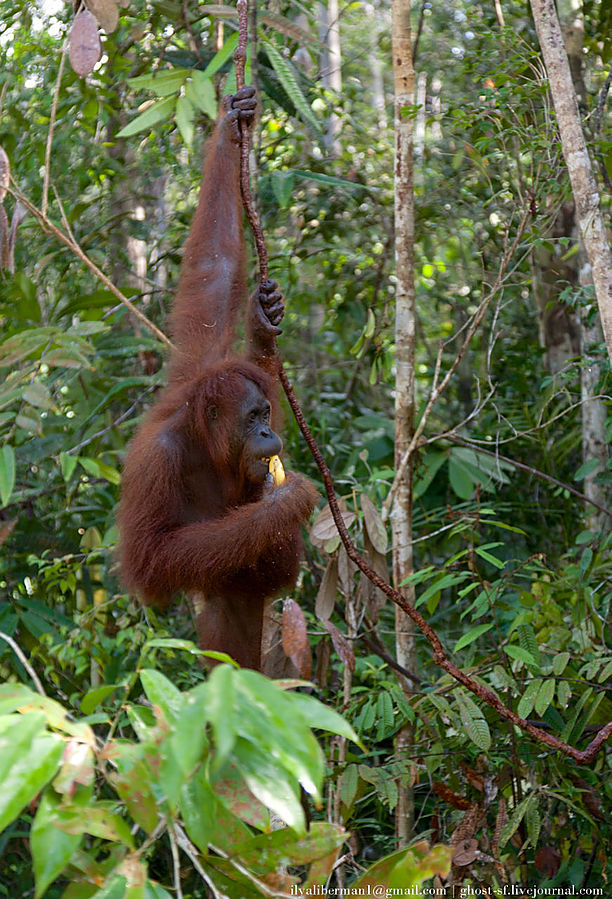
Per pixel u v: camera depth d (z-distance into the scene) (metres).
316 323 8.78
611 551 5.27
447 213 7.07
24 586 5.45
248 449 3.58
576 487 7.10
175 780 1.56
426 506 7.16
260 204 6.34
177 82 3.73
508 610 5.05
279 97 5.62
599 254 4.10
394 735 4.54
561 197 5.34
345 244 7.53
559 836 4.20
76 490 5.51
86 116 5.91
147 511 3.50
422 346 9.28
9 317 5.71
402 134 5.04
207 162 4.27
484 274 6.08
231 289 4.27
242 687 1.61
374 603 4.60
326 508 4.22
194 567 3.39
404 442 5.09
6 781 1.57
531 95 5.22
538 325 8.09
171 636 5.24
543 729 4.23
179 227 6.79
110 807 1.99
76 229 6.50
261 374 3.70
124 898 1.85
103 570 5.65
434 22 7.80
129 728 4.78
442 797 3.92
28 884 4.72
